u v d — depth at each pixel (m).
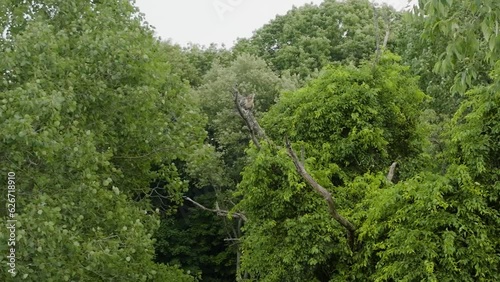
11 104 9.11
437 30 7.56
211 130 30.50
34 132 8.58
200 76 35.75
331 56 36.47
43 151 8.70
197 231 29.05
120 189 13.91
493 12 6.84
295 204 12.78
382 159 14.85
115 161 13.76
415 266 10.39
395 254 10.81
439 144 16.67
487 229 10.60
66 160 9.76
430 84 22.77
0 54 9.87
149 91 12.14
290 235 12.38
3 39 10.82
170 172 14.84
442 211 10.57
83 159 9.78
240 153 28.56
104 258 9.64
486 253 10.34
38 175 9.55
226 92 28.88
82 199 10.09
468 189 10.49
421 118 20.12
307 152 14.41
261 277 13.36
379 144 14.18
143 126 13.01
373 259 11.92
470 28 7.23
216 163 26.62
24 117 8.52
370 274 11.88
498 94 10.51
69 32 12.14
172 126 13.76
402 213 10.85
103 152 11.41
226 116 28.33
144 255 11.48
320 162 14.27
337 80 14.85
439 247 10.38
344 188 13.37
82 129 11.19
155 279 13.02
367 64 15.69
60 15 12.34
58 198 9.62
